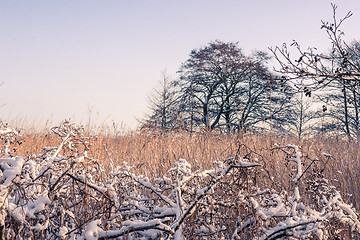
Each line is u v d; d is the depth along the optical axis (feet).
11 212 7.11
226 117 96.78
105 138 22.77
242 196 8.80
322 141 23.15
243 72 98.73
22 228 7.28
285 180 14.85
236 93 100.42
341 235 9.16
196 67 104.58
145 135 23.32
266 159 15.35
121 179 9.77
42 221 7.96
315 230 8.09
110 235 6.91
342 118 68.13
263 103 92.89
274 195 9.70
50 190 7.85
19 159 6.88
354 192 15.29
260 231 8.48
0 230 6.68
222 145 18.51
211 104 99.35
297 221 8.16
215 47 105.40
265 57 102.68
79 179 8.11
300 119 89.71
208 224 9.66
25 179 7.41
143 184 9.25
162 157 16.52
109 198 8.27
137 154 19.52
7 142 9.38
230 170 9.39
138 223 7.00
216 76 103.96
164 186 9.46
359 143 25.27
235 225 10.05
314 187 11.10
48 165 7.79
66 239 7.54
